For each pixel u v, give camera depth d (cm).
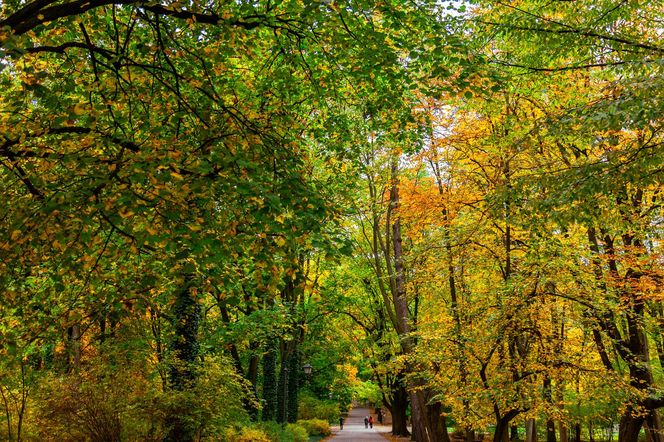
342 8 654
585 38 938
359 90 871
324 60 848
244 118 675
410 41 739
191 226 545
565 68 966
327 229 607
